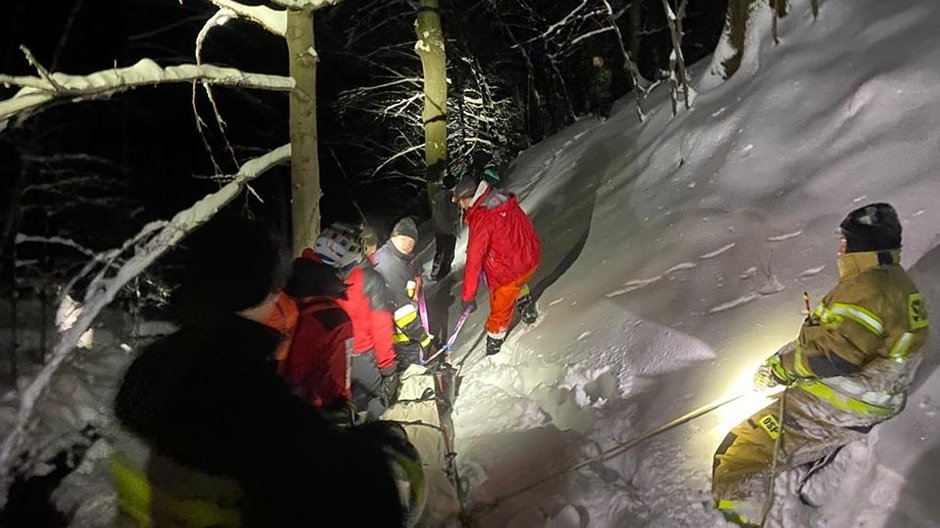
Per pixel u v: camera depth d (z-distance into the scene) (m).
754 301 4.31
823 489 3.01
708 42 13.74
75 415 4.82
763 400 3.51
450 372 4.71
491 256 5.03
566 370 4.48
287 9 5.39
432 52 9.59
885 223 2.79
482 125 14.69
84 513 3.51
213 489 1.82
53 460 4.34
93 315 4.38
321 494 1.79
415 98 14.03
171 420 1.80
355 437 1.98
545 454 3.96
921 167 4.50
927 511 2.74
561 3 13.98
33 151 10.04
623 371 4.23
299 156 5.52
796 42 6.39
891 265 2.79
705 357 4.07
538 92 14.77
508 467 3.99
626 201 6.61
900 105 5.00
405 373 4.56
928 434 2.95
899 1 5.92
